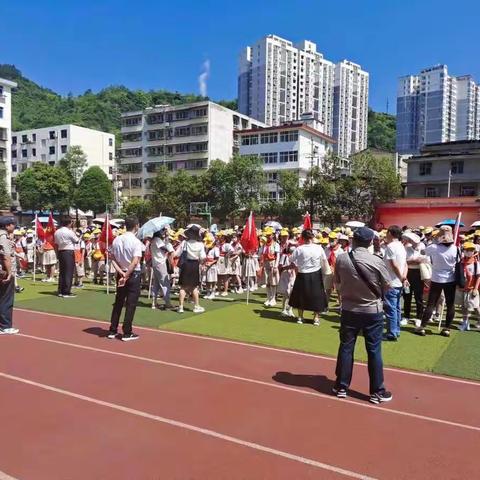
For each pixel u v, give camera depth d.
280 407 5.67
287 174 53.00
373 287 5.83
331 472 4.24
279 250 12.25
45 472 4.16
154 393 6.02
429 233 14.00
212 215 56.62
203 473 4.18
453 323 10.63
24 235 18.25
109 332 9.06
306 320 10.65
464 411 5.70
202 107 76.56
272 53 100.50
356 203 43.38
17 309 11.52
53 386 6.20
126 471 4.19
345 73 103.69
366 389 6.40
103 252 15.80
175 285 14.95
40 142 91.94
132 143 83.50
